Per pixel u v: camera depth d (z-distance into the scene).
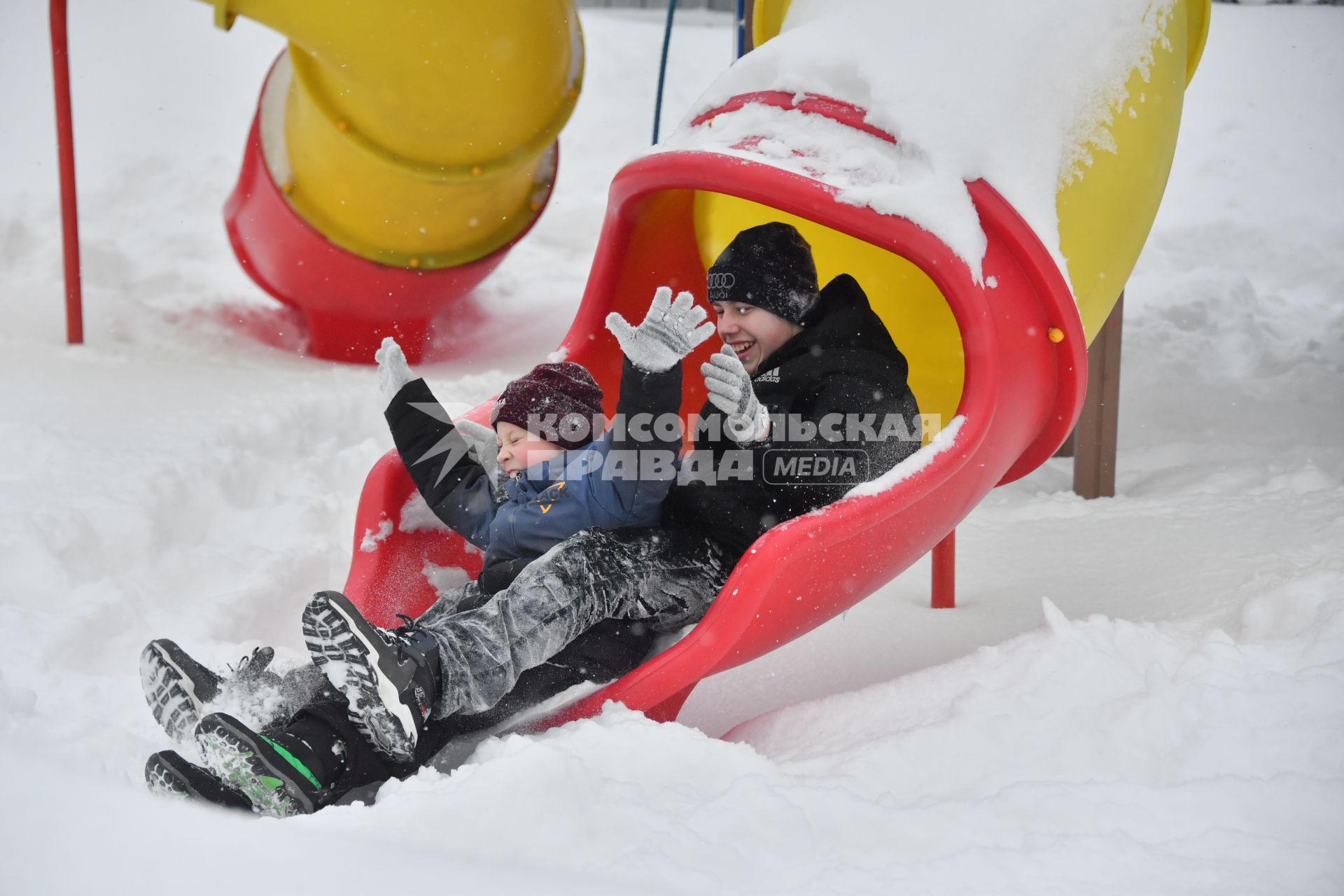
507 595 4.66
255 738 3.91
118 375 9.67
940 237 4.88
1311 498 8.07
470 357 12.02
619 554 4.90
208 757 3.96
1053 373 5.38
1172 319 13.24
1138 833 3.75
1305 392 10.88
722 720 5.41
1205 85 21.34
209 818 3.08
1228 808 3.84
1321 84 21.16
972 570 7.30
